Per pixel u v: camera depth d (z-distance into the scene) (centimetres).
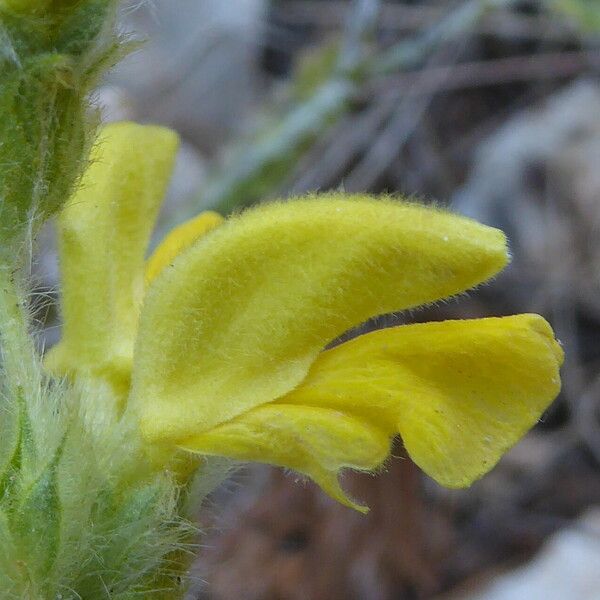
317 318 5
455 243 5
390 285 5
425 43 16
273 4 21
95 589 6
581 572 13
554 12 17
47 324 9
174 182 19
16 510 6
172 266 6
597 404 15
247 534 13
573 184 18
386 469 6
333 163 17
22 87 5
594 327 16
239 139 18
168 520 6
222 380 6
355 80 16
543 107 19
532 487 15
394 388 5
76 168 5
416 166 18
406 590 13
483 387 5
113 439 6
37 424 6
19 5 5
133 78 20
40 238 7
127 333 6
